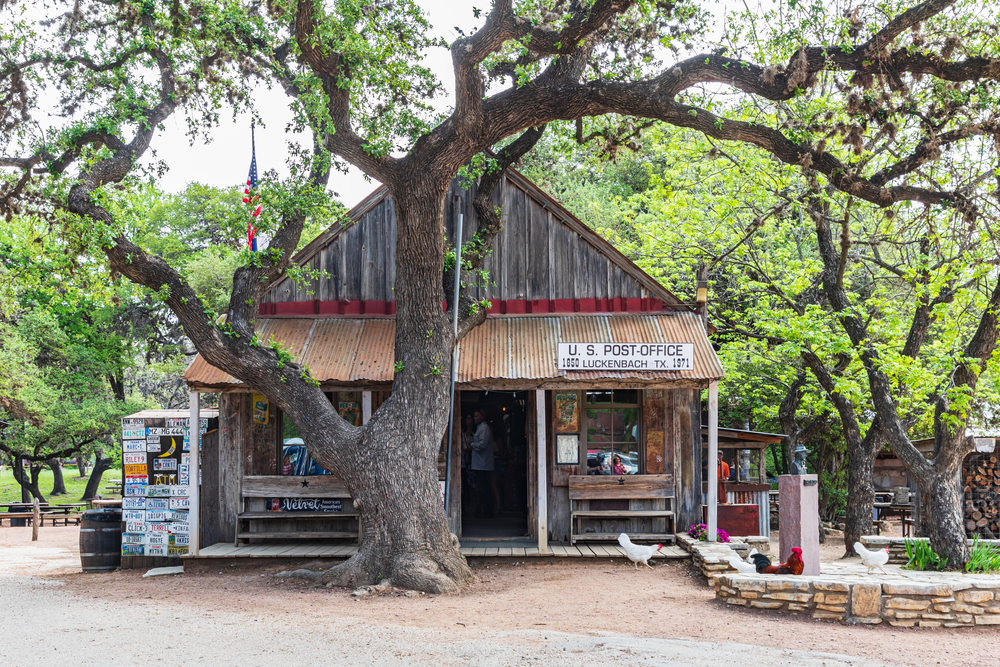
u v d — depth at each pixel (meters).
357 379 12.96
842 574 10.73
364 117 11.99
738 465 16.38
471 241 13.02
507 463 18.25
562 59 11.23
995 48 11.12
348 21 10.75
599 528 13.92
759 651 7.28
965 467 15.27
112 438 31.89
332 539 13.86
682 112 10.98
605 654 6.96
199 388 12.90
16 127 11.16
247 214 11.59
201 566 12.80
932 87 11.00
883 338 18.09
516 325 14.07
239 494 13.98
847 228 14.42
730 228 19.06
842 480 23.39
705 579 11.30
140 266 10.73
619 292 14.38
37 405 26.19
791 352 16.42
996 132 10.50
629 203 25.59
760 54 11.25
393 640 7.38
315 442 11.03
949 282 14.67
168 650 6.98
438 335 11.30
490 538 14.20
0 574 13.73
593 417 14.23
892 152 12.62
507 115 10.94
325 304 14.34
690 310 14.33
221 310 27.67
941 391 12.00
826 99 12.55
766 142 11.21
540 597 10.03
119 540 13.99
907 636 8.42
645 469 14.00
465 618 8.65
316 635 7.58
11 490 43.47
